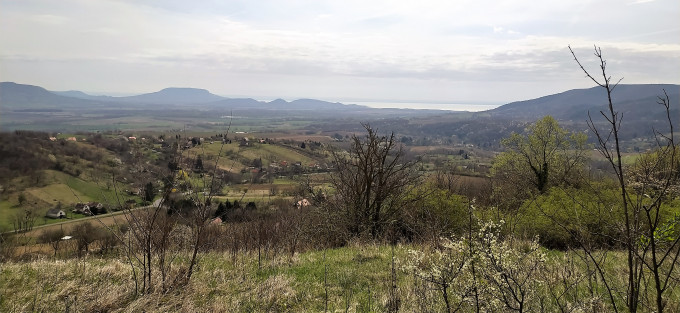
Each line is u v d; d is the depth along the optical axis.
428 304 4.29
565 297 4.70
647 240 3.38
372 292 5.99
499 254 3.61
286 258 8.38
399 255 8.34
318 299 5.78
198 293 5.70
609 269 5.55
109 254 8.26
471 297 3.73
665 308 4.16
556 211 9.09
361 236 13.66
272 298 5.70
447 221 10.34
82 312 4.76
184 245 7.22
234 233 9.23
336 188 17.12
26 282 5.63
